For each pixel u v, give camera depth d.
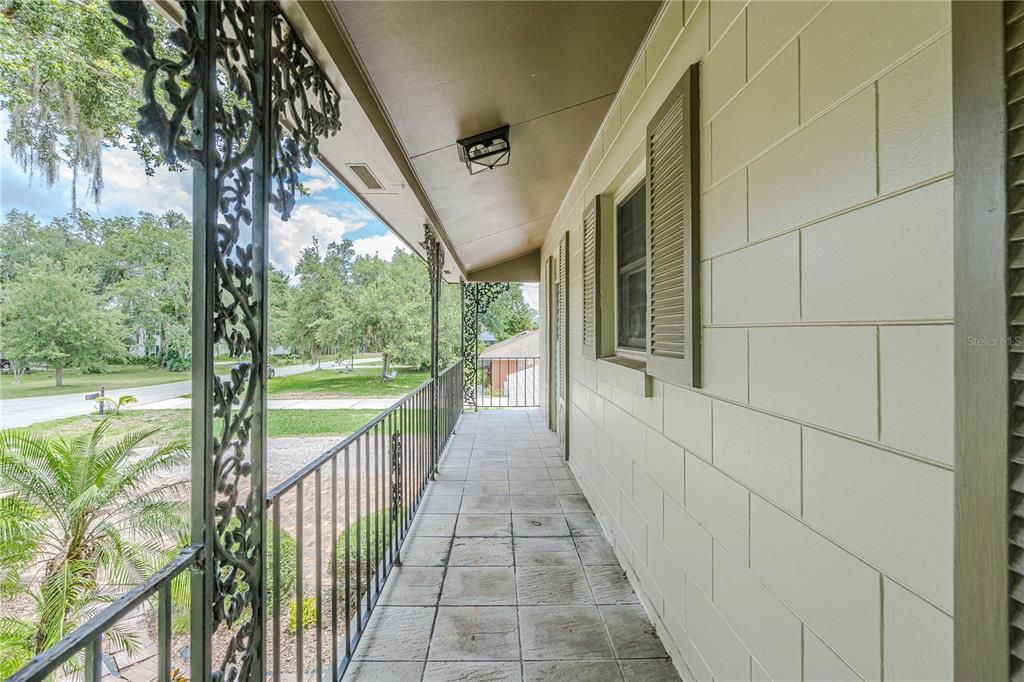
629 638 1.92
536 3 1.66
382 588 2.30
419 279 19.23
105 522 4.22
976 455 0.64
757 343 1.21
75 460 4.25
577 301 4.04
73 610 3.88
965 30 0.65
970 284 0.65
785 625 1.09
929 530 0.72
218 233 1.02
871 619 0.84
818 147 0.98
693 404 1.61
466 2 1.59
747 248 1.26
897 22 0.78
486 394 12.24
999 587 0.61
